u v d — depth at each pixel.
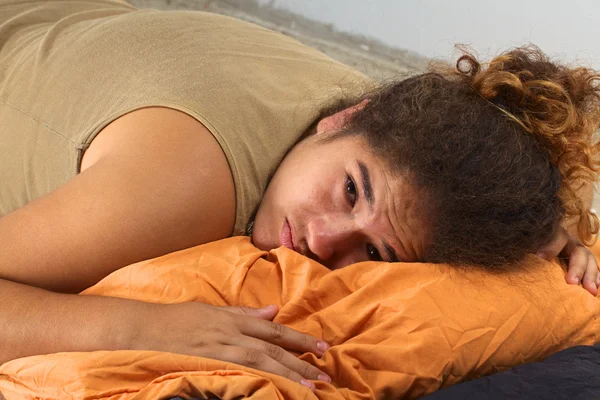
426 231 1.00
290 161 1.10
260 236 1.07
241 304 0.95
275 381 0.81
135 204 0.95
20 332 0.88
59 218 0.94
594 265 1.13
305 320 0.94
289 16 2.50
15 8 1.43
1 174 1.24
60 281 0.95
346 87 1.29
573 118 1.04
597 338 1.06
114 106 1.09
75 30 1.30
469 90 1.06
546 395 0.88
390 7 2.35
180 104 1.04
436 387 0.90
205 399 0.79
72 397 0.81
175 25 1.23
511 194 1.01
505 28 2.20
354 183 1.01
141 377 0.83
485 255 1.01
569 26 2.11
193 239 1.01
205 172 1.01
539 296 1.01
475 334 0.93
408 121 1.02
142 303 0.90
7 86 1.27
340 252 1.04
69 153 1.11
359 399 0.86
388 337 0.90
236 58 1.19
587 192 1.20
